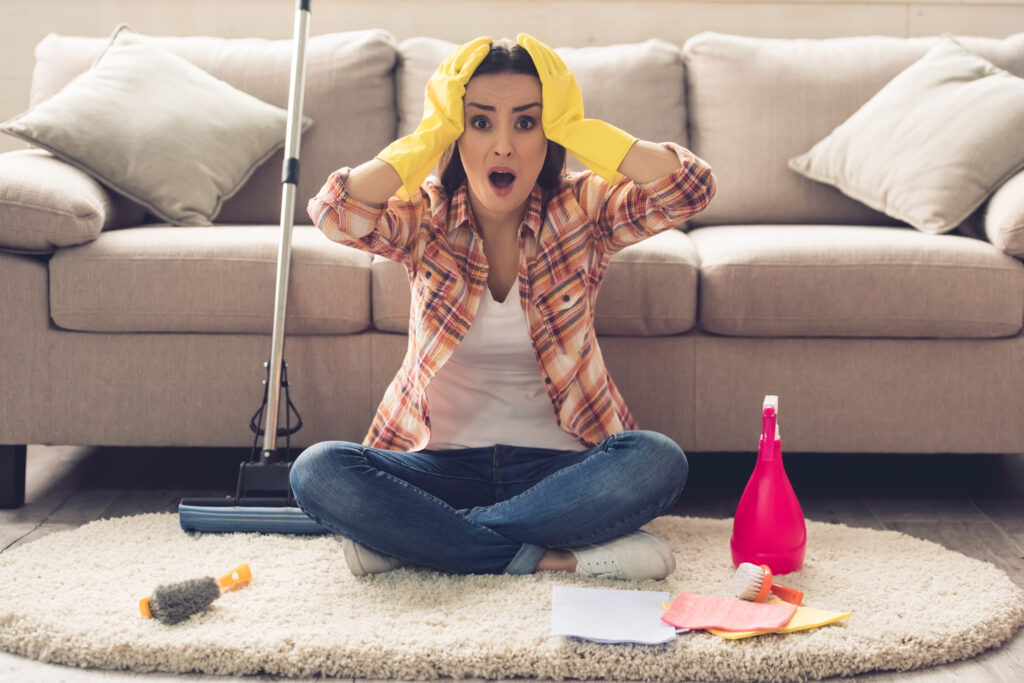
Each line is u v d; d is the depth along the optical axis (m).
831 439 1.99
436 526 1.54
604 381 1.69
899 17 2.83
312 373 1.99
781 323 1.94
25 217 1.89
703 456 2.36
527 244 1.62
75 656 1.35
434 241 1.62
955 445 1.98
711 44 2.52
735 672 1.32
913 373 1.96
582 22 2.85
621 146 1.52
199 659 1.34
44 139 2.11
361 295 1.96
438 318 1.60
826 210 2.41
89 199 1.97
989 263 1.92
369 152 2.48
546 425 1.68
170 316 1.93
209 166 2.25
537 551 1.58
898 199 2.21
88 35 2.85
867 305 1.92
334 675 1.33
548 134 1.52
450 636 1.37
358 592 1.52
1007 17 2.83
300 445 2.02
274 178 2.42
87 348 1.96
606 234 1.66
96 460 2.30
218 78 2.47
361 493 1.52
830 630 1.38
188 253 1.93
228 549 1.69
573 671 1.32
